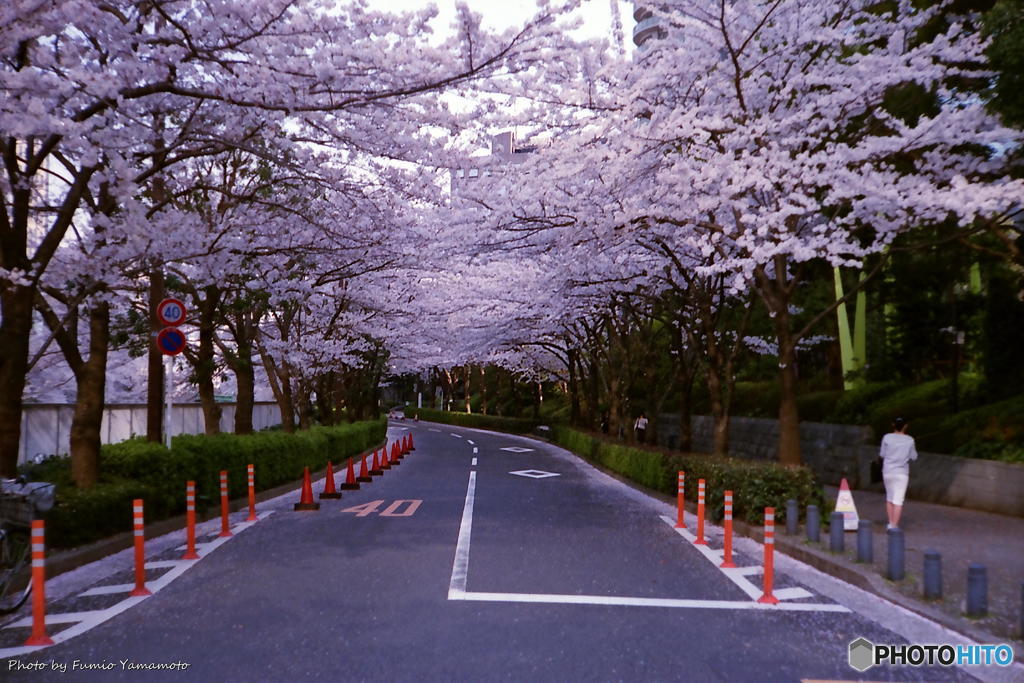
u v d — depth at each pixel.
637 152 12.69
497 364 44.09
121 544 10.36
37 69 8.22
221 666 5.44
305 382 28.42
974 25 13.55
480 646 5.91
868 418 20.91
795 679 5.34
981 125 12.38
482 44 9.38
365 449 32.09
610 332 29.48
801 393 27.56
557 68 12.91
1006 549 10.20
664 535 11.66
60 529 9.41
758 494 11.92
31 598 7.39
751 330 26.84
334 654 5.70
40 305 11.58
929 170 13.05
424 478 21.33
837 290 25.23
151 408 15.00
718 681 5.25
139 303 17.47
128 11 10.32
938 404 19.34
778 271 14.02
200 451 13.65
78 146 8.53
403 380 80.88
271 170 16.03
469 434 52.03
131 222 10.80
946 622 6.74
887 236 12.79
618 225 14.05
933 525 12.48
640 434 36.94
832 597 7.85
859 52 14.44
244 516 13.91
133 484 11.49
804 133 12.98
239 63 9.34
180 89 9.37
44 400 21.84
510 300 25.91
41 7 8.16
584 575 8.56
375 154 11.74
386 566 8.98
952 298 18.91
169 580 8.36
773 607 7.35
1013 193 10.08
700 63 13.34
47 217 15.72
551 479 21.52
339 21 9.70
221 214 14.95
